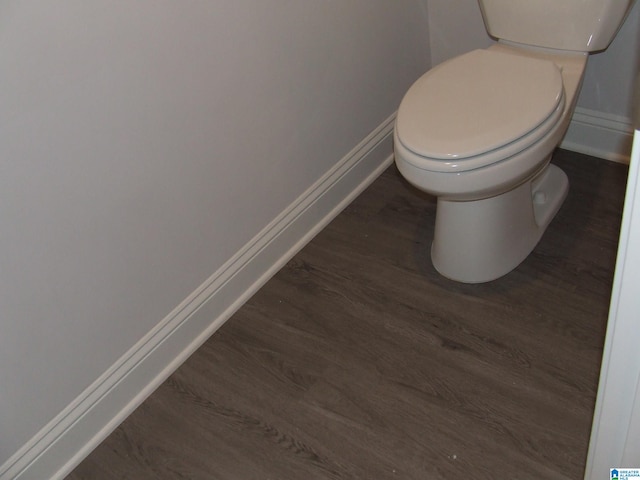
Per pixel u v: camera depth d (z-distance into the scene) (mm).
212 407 1604
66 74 1242
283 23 1654
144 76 1379
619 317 714
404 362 1617
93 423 1559
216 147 1606
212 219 1676
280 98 1731
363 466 1432
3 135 1184
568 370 1533
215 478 1465
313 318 1763
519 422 1454
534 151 1455
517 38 1803
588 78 1961
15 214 1247
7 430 1394
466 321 1683
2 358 1325
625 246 662
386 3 1969
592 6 1641
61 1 1195
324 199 2018
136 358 1608
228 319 1806
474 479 1374
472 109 1506
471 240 1699
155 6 1349
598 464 908
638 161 612
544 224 1854
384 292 1797
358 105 2029
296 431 1521
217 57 1520
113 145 1370
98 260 1434
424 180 1474
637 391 761
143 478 1491
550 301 1688
